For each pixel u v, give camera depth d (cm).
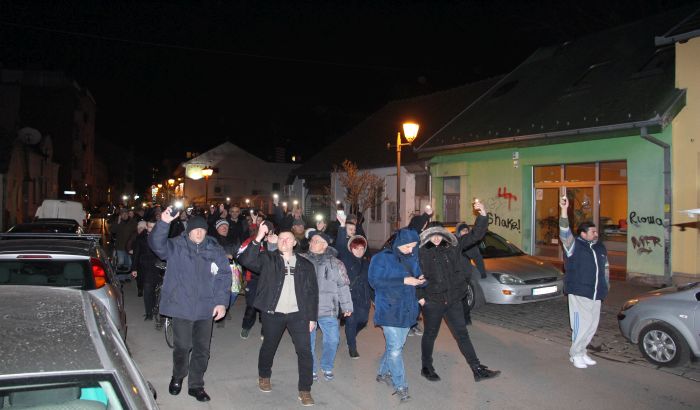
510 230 1661
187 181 5222
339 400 577
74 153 5312
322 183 2934
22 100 5066
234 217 1191
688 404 567
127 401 226
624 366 692
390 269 585
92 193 6512
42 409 238
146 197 9769
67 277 608
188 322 561
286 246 566
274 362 707
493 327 904
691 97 1231
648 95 1330
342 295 632
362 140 2825
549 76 1817
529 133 1538
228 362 706
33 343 235
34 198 3394
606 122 1335
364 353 757
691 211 750
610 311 1008
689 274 1223
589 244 684
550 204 1589
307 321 562
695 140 1220
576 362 688
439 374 662
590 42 1842
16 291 309
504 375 658
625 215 1392
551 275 1029
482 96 2061
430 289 621
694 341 659
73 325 258
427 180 2141
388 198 2381
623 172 1388
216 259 570
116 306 617
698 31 1195
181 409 546
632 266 1327
